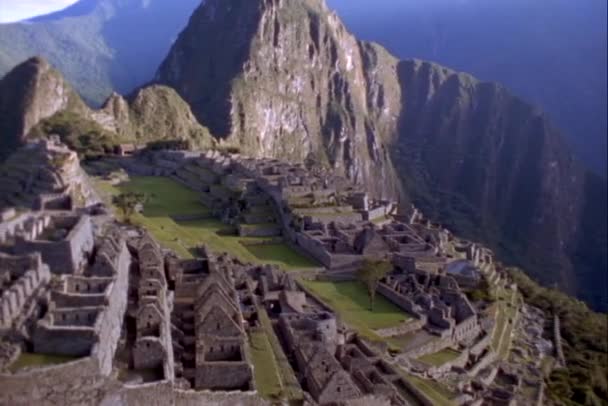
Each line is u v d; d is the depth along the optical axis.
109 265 57.44
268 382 61.25
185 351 60.94
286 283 96.88
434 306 111.50
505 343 126.50
